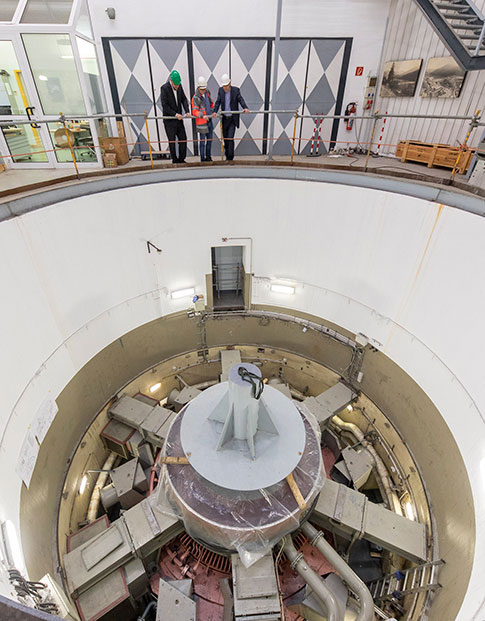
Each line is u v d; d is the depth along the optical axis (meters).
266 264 11.18
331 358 12.12
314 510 8.29
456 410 7.61
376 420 11.25
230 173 9.84
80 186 8.29
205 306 12.08
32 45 8.63
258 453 7.57
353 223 9.34
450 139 10.11
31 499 7.19
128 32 11.07
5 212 6.86
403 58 11.15
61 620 1.29
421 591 7.51
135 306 10.46
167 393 13.53
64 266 8.09
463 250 7.14
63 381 8.59
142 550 8.08
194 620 7.14
